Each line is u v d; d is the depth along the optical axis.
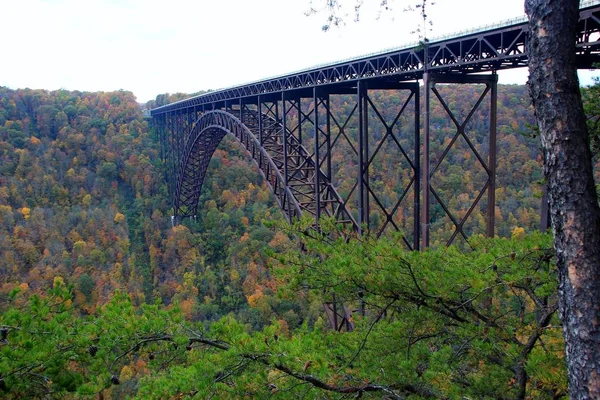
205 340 4.17
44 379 3.55
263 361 3.86
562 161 2.67
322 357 3.88
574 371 2.66
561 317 2.78
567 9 2.64
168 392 3.43
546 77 2.70
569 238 2.66
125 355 4.01
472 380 4.40
